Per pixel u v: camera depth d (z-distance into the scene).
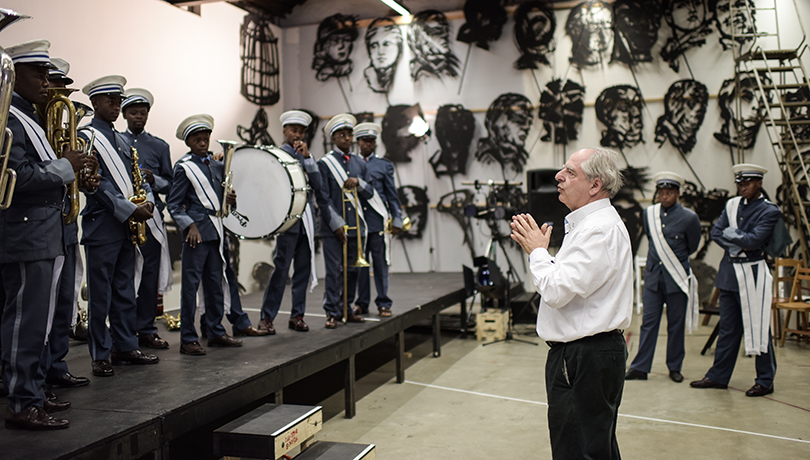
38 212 2.39
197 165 3.86
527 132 8.54
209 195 3.82
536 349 6.16
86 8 5.88
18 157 2.29
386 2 7.00
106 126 3.38
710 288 7.89
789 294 6.84
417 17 8.90
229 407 2.96
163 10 6.92
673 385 4.80
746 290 4.43
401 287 7.01
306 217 4.44
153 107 6.80
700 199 7.96
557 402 2.21
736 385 4.76
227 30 8.12
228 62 8.14
